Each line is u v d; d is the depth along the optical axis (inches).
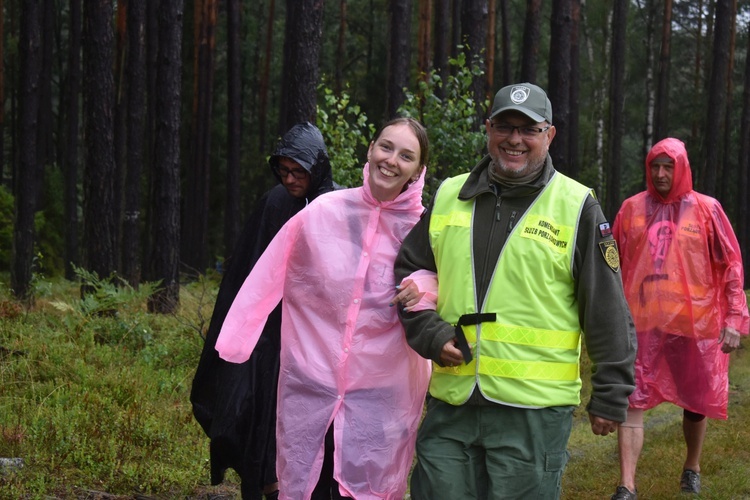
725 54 922.7
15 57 1189.7
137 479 188.2
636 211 214.4
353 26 1408.7
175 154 453.7
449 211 129.8
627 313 122.8
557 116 490.6
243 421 158.6
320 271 139.3
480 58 403.2
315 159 164.6
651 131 1240.8
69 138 955.3
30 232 466.6
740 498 210.5
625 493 192.5
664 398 205.8
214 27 1038.4
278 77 1434.5
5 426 202.5
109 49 440.8
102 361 282.4
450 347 123.2
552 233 123.3
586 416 304.0
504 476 122.2
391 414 139.6
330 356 138.8
